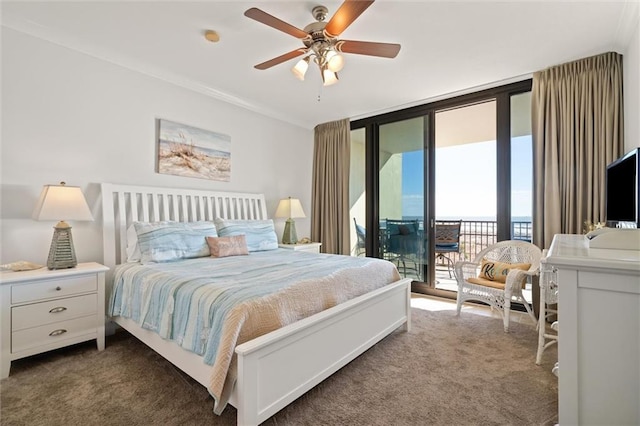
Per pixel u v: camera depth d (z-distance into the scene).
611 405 1.10
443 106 3.89
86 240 2.68
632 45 2.34
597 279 1.10
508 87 3.39
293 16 2.23
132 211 2.89
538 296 3.01
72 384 1.90
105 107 2.79
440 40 2.53
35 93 2.41
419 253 4.16
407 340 2.60
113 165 2.84
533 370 2.09
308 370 1.70
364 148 4.70
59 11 2.17
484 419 1.59
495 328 2.88
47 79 2.47
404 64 2.95
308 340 1.70
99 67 2.75
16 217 2.33
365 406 1.70
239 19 2.27
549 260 1.17
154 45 2.63
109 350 2.39
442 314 3.29
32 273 2.11
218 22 2.30
